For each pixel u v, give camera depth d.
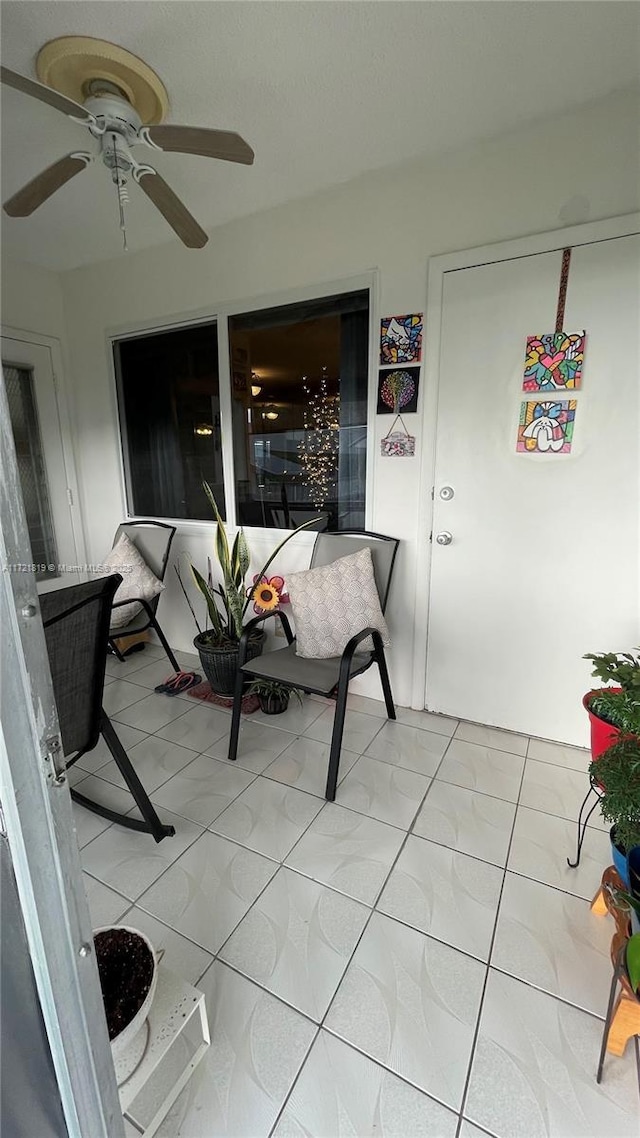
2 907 0.56
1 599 0.49
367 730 2.21
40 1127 0.64
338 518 2.46
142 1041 0.87
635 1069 0.97
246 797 1.77
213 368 2.69
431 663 2.32
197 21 1.28
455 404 2.04
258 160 1.91
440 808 1.71
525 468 1.96
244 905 1.34
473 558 2.13
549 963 1.18
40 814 0.55
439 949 1.22
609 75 1.50
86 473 3.35
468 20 1.29
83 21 1.28
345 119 1.68
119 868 1.46
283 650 2.16
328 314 2.29
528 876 1.43
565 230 1.75
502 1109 0.92
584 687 2.02
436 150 1.87
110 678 2.82
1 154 1.85
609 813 1.15
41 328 3.03
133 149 1.80
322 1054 1.00
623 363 1.75
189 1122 0.90
